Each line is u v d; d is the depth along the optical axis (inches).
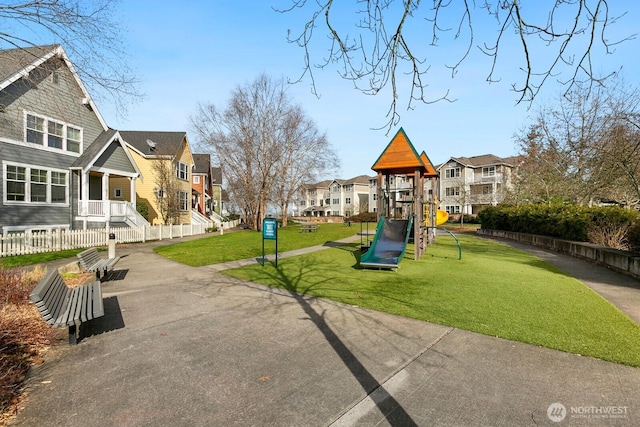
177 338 192.1
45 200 679.1
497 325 211.9
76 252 575.2
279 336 195.0
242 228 1616.6
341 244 737.0
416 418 117.8
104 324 215.5
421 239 569.9
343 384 140.8
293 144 1517.0
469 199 1945.1
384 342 185.6
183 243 762.8
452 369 153.7
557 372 150.5
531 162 1002.1
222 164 1347.2
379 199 573.0
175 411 122.0
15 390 135.5
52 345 181.3
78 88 601.9
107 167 809.5
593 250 490.6
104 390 136.2
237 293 297.1
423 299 275.4
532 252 614.9
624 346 179.2
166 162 1147.3
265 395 132.6
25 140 631.8
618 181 684.1
